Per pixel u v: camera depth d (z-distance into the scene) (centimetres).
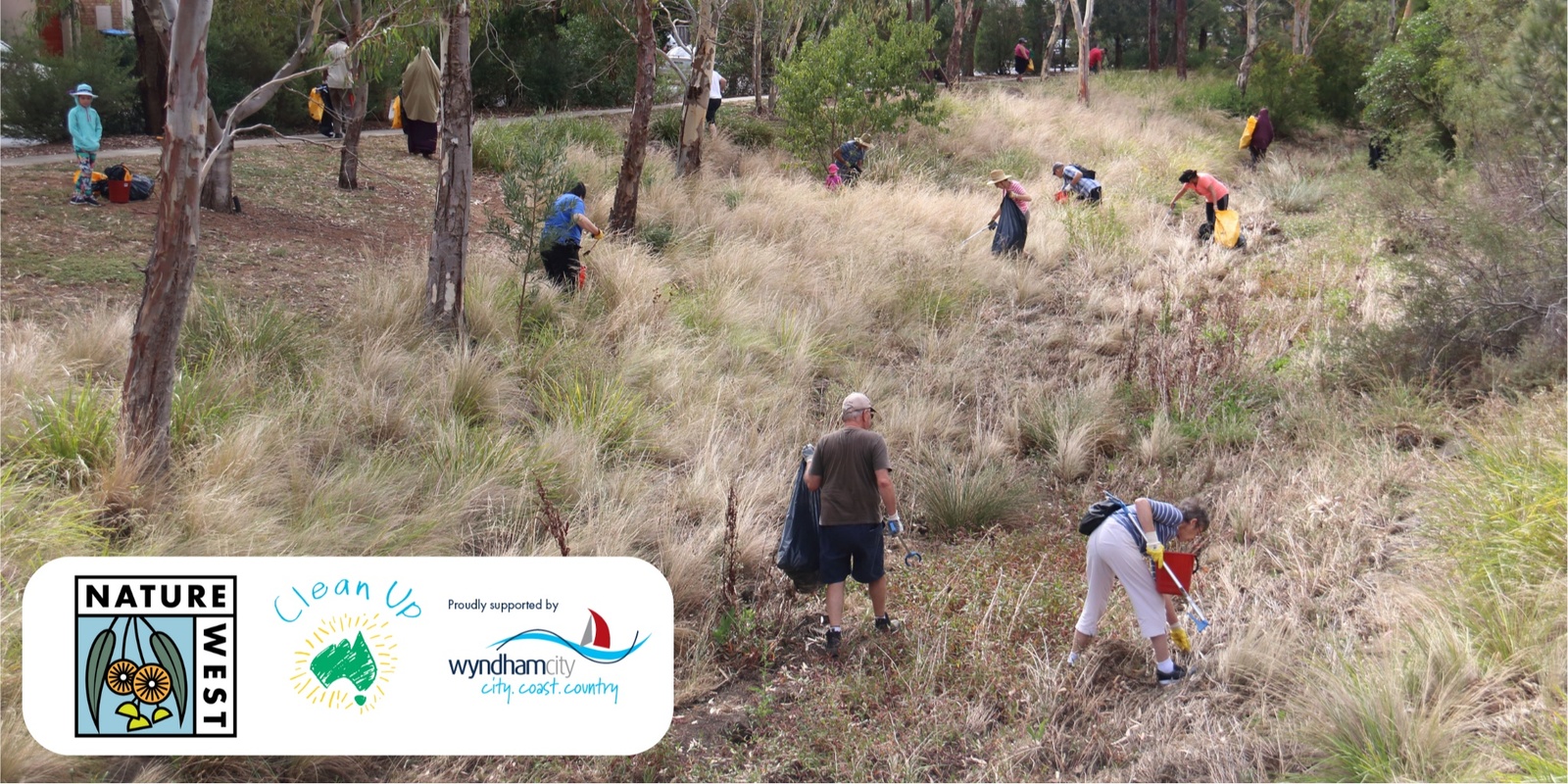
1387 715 448
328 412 718
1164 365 944
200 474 609
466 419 759
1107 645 584
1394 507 684
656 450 790
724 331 991
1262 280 1254
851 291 1152
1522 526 540
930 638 595
